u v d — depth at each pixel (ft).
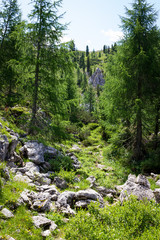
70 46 38.93
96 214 14.67
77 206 21.83
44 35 38.09
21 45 38.50
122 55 43.88
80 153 49.93
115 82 44.06
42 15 37.78
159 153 41.45
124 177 36.06
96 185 30.40
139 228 13.57
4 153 24.70
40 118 41.09
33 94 39.88
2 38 61.41
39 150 32.76
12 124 40.70
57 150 37.73
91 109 175.22
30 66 39.24
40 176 26.08
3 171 20.27
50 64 38.55
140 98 42.34
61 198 21.56
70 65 39.14
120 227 13.05
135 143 45.16
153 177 34.76
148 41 42.45
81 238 11.94
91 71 398.21
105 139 79.10
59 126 41.68
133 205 15.65
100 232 11.84
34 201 19.10
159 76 42.29
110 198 26.37
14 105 54.49
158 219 14.15
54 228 16.20
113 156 48.39
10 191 17.99
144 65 40.63
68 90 94.12
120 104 44.04
